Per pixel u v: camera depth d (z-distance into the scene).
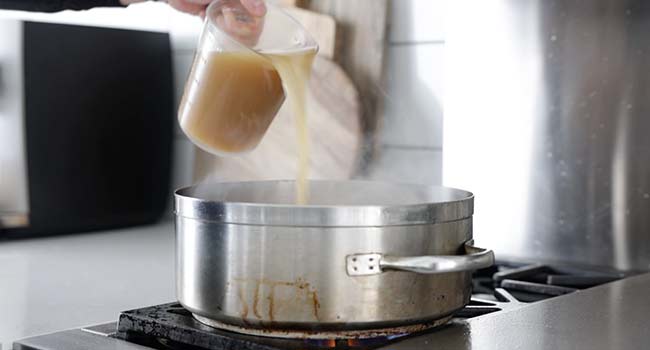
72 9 1.88
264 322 1.36
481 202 1.98
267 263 1.35
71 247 2.18
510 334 1.41
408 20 2.13
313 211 1.34
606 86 1.85
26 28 2.23
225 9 1.48
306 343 1.37
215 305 1.38
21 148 2.25
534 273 1.82
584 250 1.89
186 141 2.58
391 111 2.16
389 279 1.36
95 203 2.36
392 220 1.35
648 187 1.83
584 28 1.87
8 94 2.25
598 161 1.87
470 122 1.98
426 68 2.11
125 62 2.41
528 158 1.93
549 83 1.90
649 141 1.82
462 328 1.43
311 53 1.51
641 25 1.82
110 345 1.43
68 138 2.31
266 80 1.49
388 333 1.39
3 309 1.67
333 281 1.34
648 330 1.42
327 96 2.22
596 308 1.52
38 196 2.28
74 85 2.31
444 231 1.39
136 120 2.45
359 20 2.18
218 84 1.49
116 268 1.97
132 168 2.45
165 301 1.72
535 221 1.93
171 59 2.55
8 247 2.18
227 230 1.37
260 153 2.33
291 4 2.25
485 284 1.79
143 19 2.67
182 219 1.41
